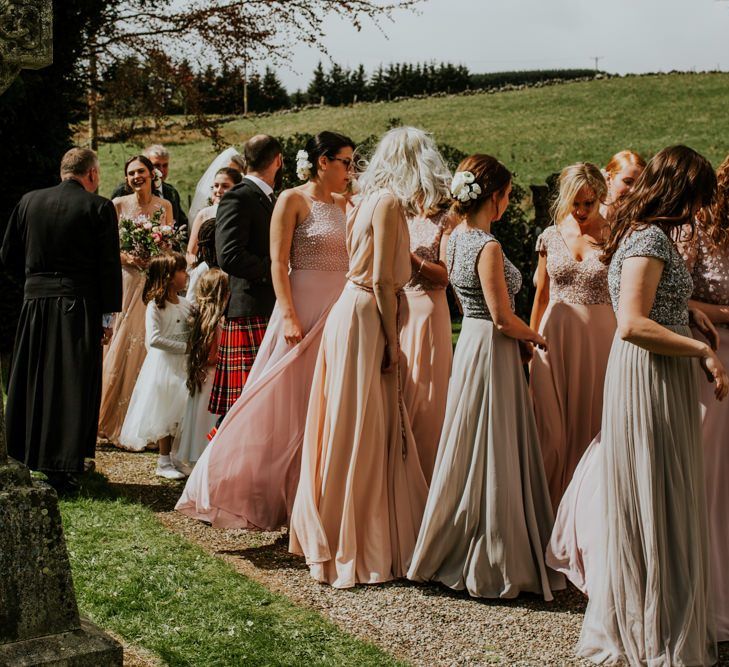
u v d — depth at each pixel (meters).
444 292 4.88
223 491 4.75
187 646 3.44
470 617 3.89
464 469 4.11
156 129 14.13
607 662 3.45
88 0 9.88
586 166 4.85
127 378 6.57
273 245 4.81
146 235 6.59
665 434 3.42
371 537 4.29
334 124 41.16
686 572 3.40
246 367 5.29
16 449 5.31
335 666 3.34
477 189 4.14
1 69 2.99
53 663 2.87
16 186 9.60
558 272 4.93
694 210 3.49
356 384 4.29
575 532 3.90
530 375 4.98
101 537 4.59
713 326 3.79
